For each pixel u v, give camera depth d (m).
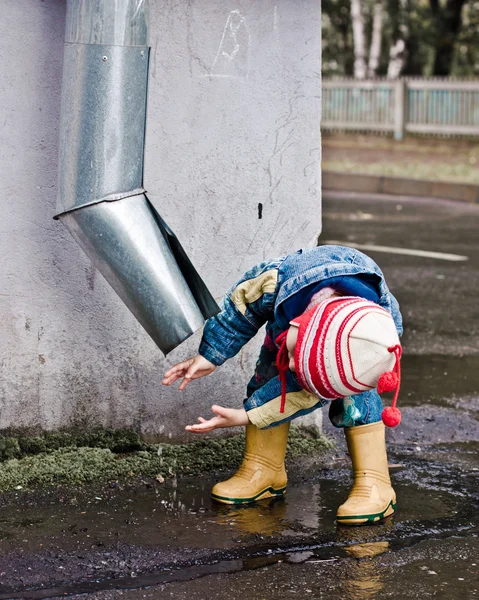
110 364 4.02
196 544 3.54
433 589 3.35
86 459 3.96
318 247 3.69
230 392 4.14
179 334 3.67
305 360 3.46
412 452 4.27
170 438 4.11
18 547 3.49
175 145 3.98
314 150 4.09
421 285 6.88
